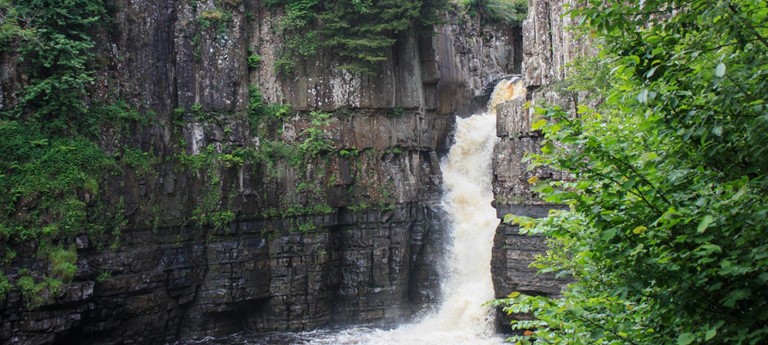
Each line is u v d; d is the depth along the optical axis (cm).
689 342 623
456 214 3444
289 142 3212
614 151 734
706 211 646
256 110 3172
